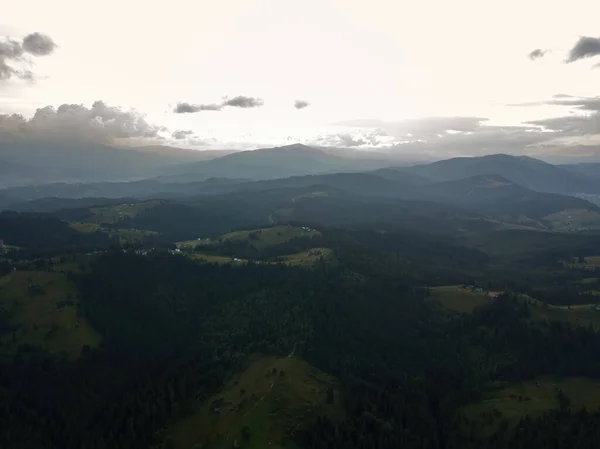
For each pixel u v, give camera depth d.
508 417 175.25
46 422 170.50
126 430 162.00
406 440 159.12
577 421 166.12
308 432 152.25
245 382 181.62
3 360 194.25
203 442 150.88
